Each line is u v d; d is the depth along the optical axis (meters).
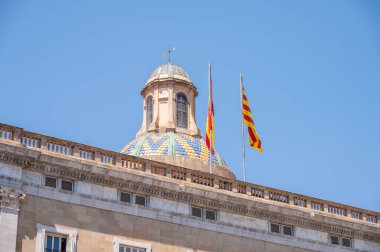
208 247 71.62
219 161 102.56
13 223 63.62
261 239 74.50
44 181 66.31
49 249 65.19
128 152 102.31
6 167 64.75
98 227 67.38
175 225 70.75
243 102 84.06
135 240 68.62
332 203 79.88
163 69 112.38
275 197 77.25
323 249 77.44
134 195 69.94
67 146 68.56
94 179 68.25
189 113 110.56
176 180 71.88
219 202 73.19
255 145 82.94
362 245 80.00
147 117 111.06
